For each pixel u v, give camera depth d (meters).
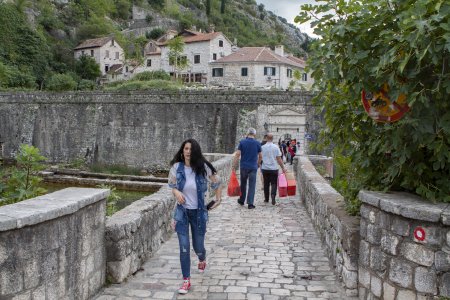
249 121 36.12
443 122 4.43
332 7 5.16
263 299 5.40
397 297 4.50
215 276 6.22
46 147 43.53
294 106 35.25
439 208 4.21
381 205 4.69
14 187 6.49
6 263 3.63
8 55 68.19
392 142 4.95
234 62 58.28
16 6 76.50
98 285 5.48
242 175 11.82
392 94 4.62
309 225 9.59
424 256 4.20
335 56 5.23
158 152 39.41
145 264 6.72
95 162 41.47
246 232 8.93
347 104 6.03
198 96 38.16
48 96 43.56
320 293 5.61
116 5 115.12
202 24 117.88
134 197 25.42
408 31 4.32
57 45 79.75
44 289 4.14
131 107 40.47
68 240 4.60
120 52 85.19
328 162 18.89
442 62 4.46
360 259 5.29
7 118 45.00
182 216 5.86
